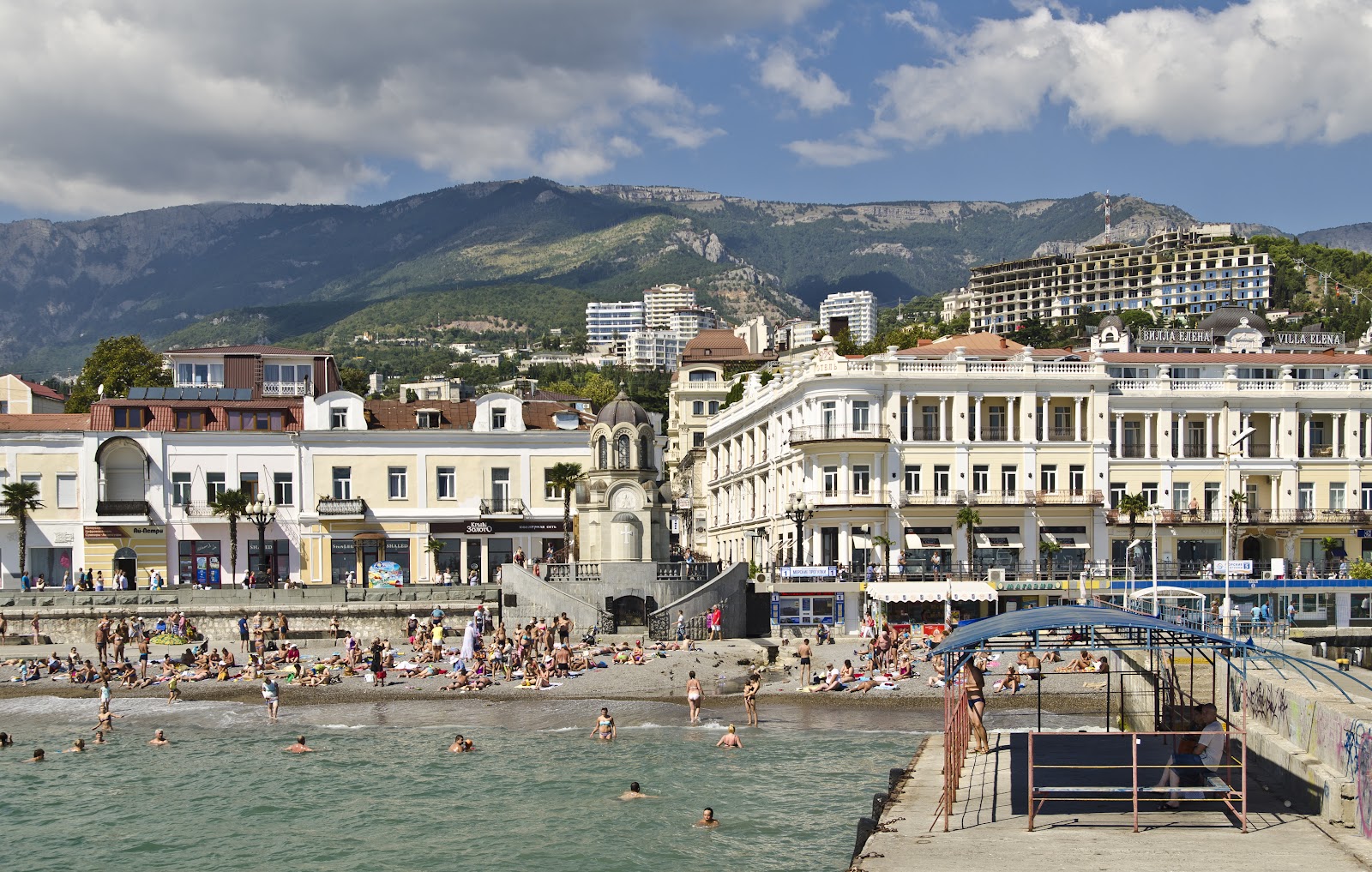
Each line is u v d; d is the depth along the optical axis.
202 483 96.06
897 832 31.84
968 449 96.12
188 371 119.06
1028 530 95.69
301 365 116.25
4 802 47.91
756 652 78.44
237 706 66.56
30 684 71.06
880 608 87.06
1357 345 150.50
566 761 53.31
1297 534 100.88
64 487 94.88
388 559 97.44
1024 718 60.50
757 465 112.62
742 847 40.22
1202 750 33.78
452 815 45.06
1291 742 36.16
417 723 62.06
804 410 97.25
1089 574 91.12
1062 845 29.98
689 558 111.19
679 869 38.22
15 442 94.44
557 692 69.19
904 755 53.53
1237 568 90.25
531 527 98.44
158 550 95.00
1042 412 97.88
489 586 85.88
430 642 79.25
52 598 81.81
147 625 81.50
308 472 96.94
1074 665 71.88
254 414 98.94
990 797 35.81
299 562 96.50
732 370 181.75
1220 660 45.06
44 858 41.06
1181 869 27.72
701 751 54.88
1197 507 99.44
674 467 170.25
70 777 51.69
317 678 70.50
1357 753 30.81
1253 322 171.75
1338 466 102.69
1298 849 29.12
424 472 98.06
